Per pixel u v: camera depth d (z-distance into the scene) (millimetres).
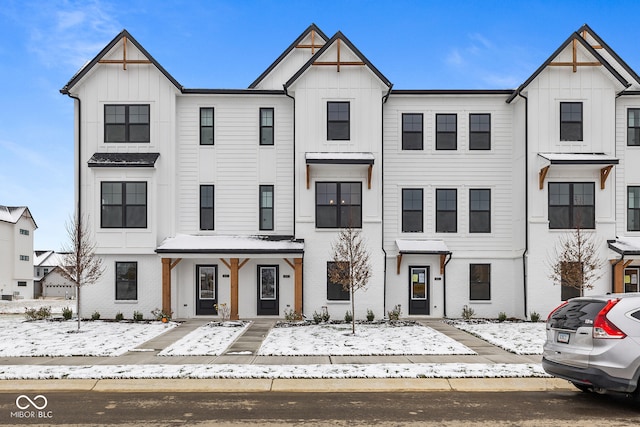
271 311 23547
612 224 22719
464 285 23938
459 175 24188
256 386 11008
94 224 22812
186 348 15250
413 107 24297
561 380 11406
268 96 24125
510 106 24328
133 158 22891
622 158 23609
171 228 23328
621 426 8250
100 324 20812
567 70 23109
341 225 23016
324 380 11484
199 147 23922
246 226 23844
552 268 22406
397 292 23859
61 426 8289
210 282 23719
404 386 10992
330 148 23109
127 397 10195
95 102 23438
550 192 22875
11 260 60625
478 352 14766
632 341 8742
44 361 13438
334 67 23312
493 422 8477
